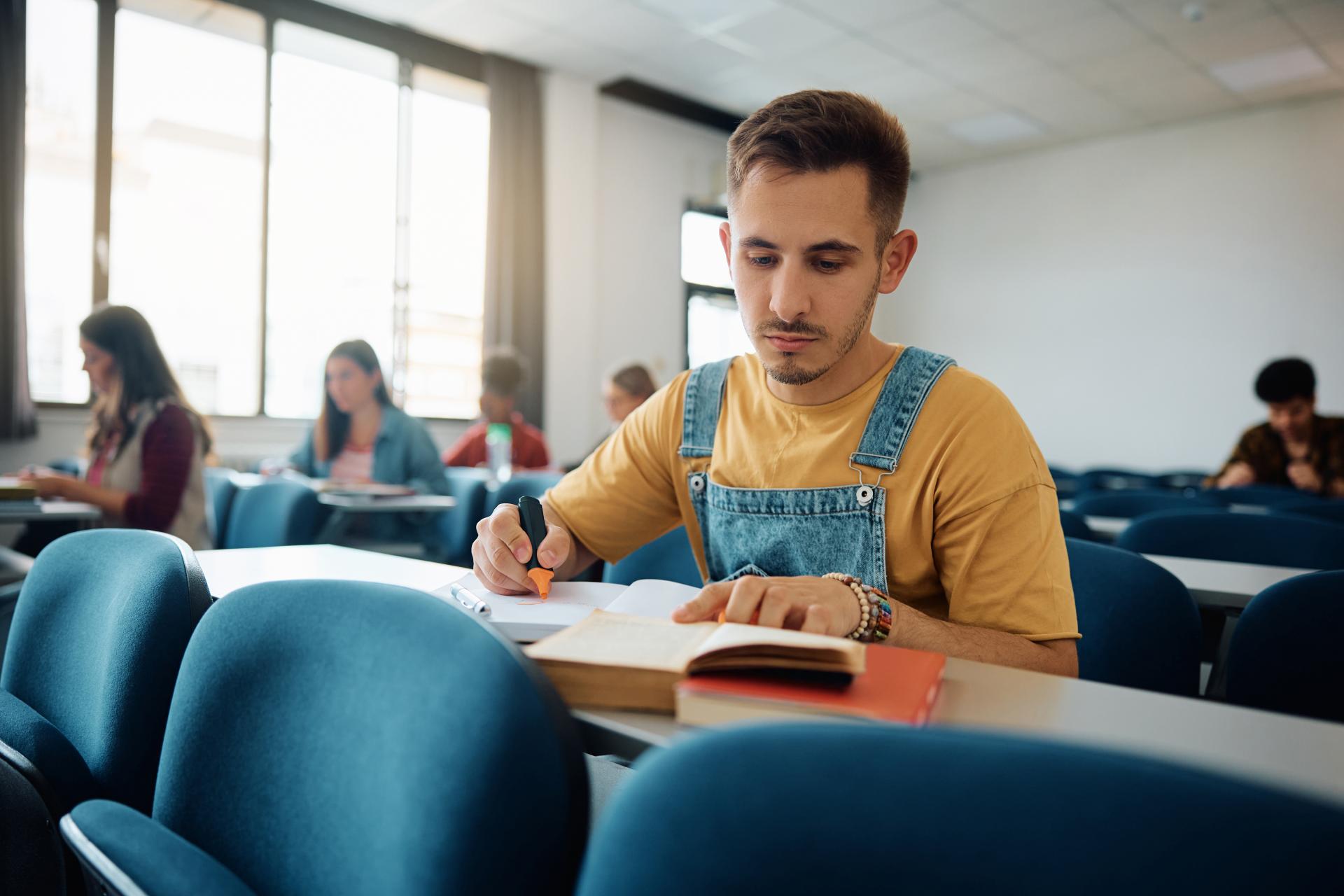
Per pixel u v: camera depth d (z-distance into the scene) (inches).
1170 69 223.9
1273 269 249.6
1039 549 33.9
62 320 168.7
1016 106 249.6
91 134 170.4
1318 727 22.5
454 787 20.8
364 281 209.9
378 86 211.3
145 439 89.1
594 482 45.1
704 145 279.3
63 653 38.4
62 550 41.2
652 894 14.1
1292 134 246.7
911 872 12.7
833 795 13.2
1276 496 116.5
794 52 217.3
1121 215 274.2
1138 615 46.6
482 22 204.8
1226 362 256.7
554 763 20.0
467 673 21.5
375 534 128.9
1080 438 281.1
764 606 26.7
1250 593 49.1
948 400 36.2
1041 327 288.7
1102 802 12.0
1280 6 190.9
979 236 301.1
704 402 42.4
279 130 195.0
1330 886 11.0
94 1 169.6
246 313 191.5
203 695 28.2
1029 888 12.2
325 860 23.9
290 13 191.5
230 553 51.3
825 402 38.2
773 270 33.5
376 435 130.6
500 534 35.8
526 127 227.8
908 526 36.1
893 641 29.6
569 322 240.7
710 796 13.8
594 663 23.1
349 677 24.7
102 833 25.3
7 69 157.8
